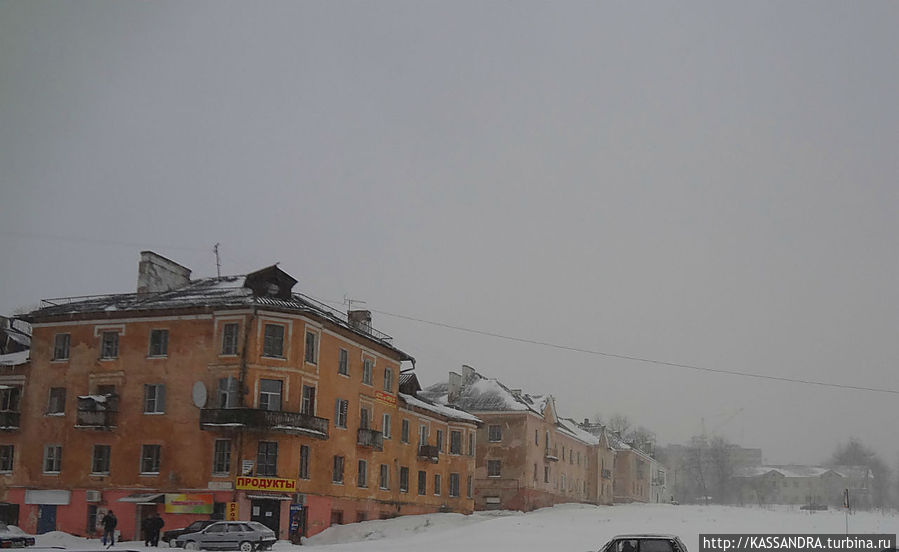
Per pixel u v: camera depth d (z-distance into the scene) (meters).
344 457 56.41
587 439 114.50
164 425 51.50
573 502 103.44
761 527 54.31
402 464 66.00
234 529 40.75
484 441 88.38
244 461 49.31
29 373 55.75
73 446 53.31
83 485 52.41
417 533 54.03
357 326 61.69
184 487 50.09
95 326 54.69
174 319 52.97
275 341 51.59
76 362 54.66
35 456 54.16
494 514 78.94
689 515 68.38
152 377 52.56
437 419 73.56
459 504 75.12
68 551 27.81
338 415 56.06
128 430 52.25
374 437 59.09
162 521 46.44
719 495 191.25
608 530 49.94
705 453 197.00
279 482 49.38
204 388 50.84
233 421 49.03
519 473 86.31
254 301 51.53
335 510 54.97
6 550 28.02
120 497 51.34
